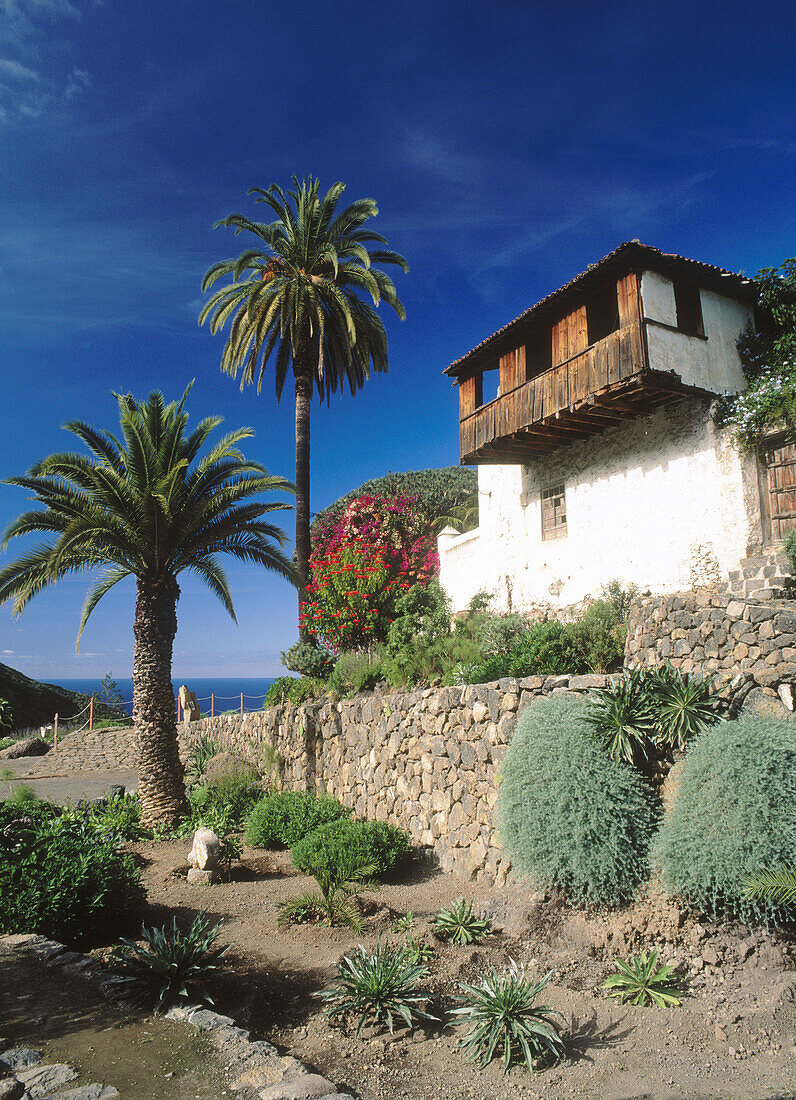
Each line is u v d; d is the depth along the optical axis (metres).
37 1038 4.48
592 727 6.91
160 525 12.92
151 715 13.23
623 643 10.02
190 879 9.33
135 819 12.88
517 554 15.47
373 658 14.69
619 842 6.25
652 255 10.82
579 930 6.15
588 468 13.59
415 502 21.33
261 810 11.84
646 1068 4.32
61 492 12.64
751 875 5.30
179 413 13.86
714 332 11.78
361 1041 4.91
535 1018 4.79
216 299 19.02
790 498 10.50
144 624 13.44
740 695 6.80
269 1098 3.79
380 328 19.70
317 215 19.00
